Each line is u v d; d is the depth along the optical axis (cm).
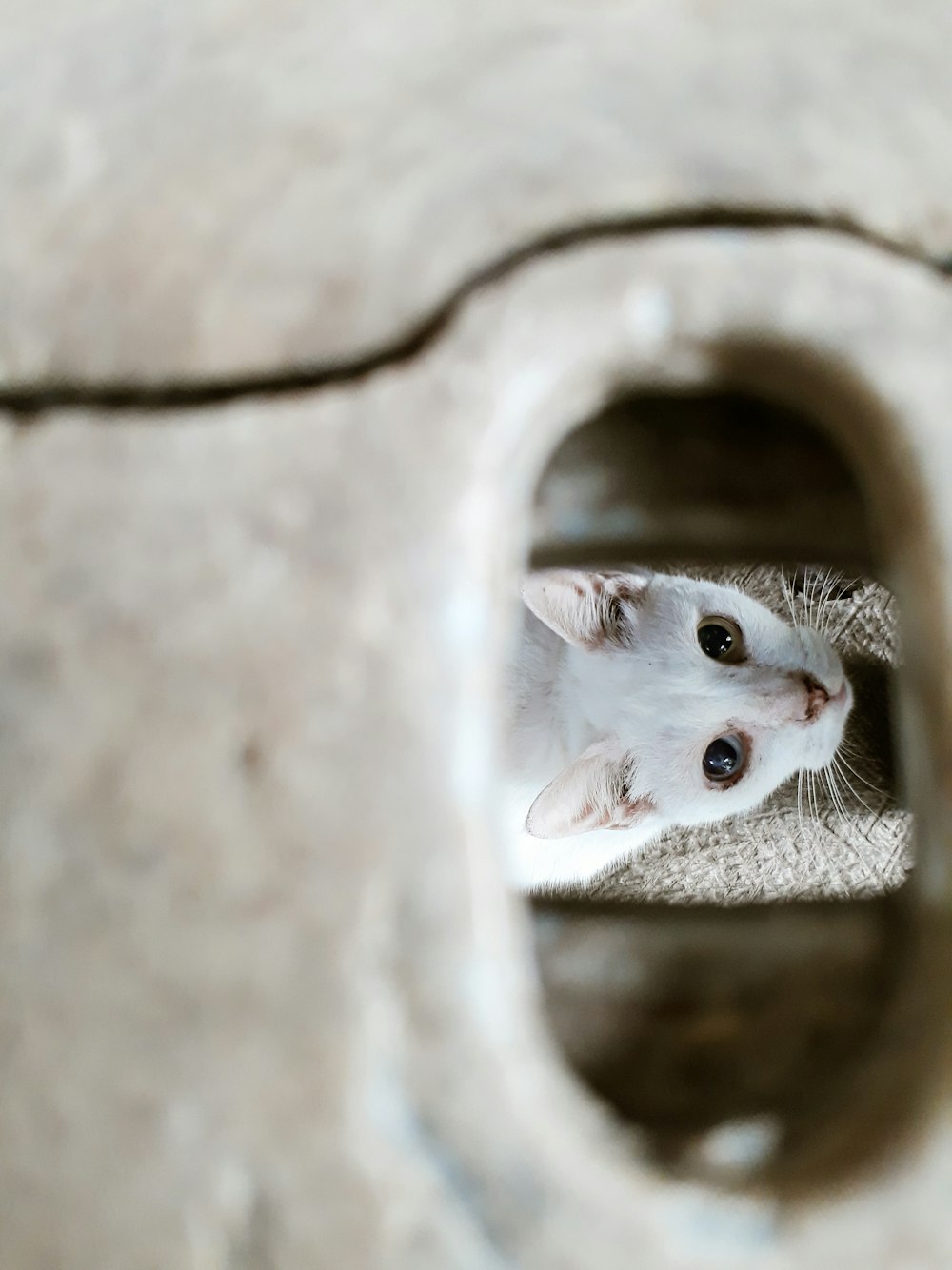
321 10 27
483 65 25
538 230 23
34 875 22
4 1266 22
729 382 25
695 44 25
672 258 23
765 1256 21
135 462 23
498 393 22
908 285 24
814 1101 24
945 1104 21
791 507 32
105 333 24
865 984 30
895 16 26
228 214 24
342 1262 21
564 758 61
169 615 22
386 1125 21
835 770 60
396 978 21
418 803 21
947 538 23
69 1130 22
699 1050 28
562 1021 30
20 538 23
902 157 25
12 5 29
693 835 64
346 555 22
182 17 27
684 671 56
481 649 22
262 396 23
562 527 33
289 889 21
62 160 26
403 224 24
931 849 23
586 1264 21
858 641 59
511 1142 21
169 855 22
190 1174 21
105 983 22
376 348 23
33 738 22
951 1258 21
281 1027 21
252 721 22
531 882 59
